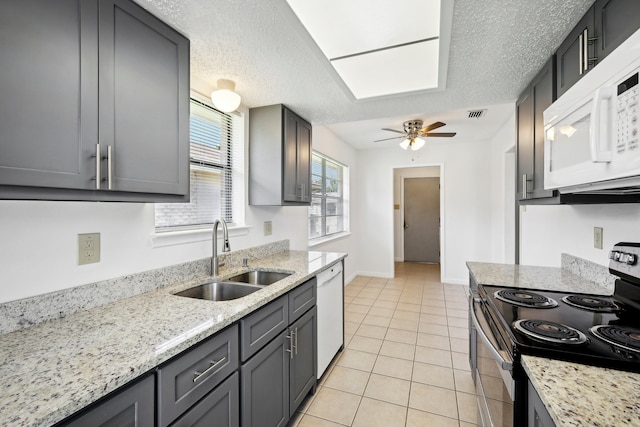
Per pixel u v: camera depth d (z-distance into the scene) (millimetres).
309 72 1747
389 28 1383
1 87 781
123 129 1096
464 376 2178
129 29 1119
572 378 765
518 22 1272
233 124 2275
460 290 4395
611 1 1048
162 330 1012
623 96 803
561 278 1774
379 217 5238
